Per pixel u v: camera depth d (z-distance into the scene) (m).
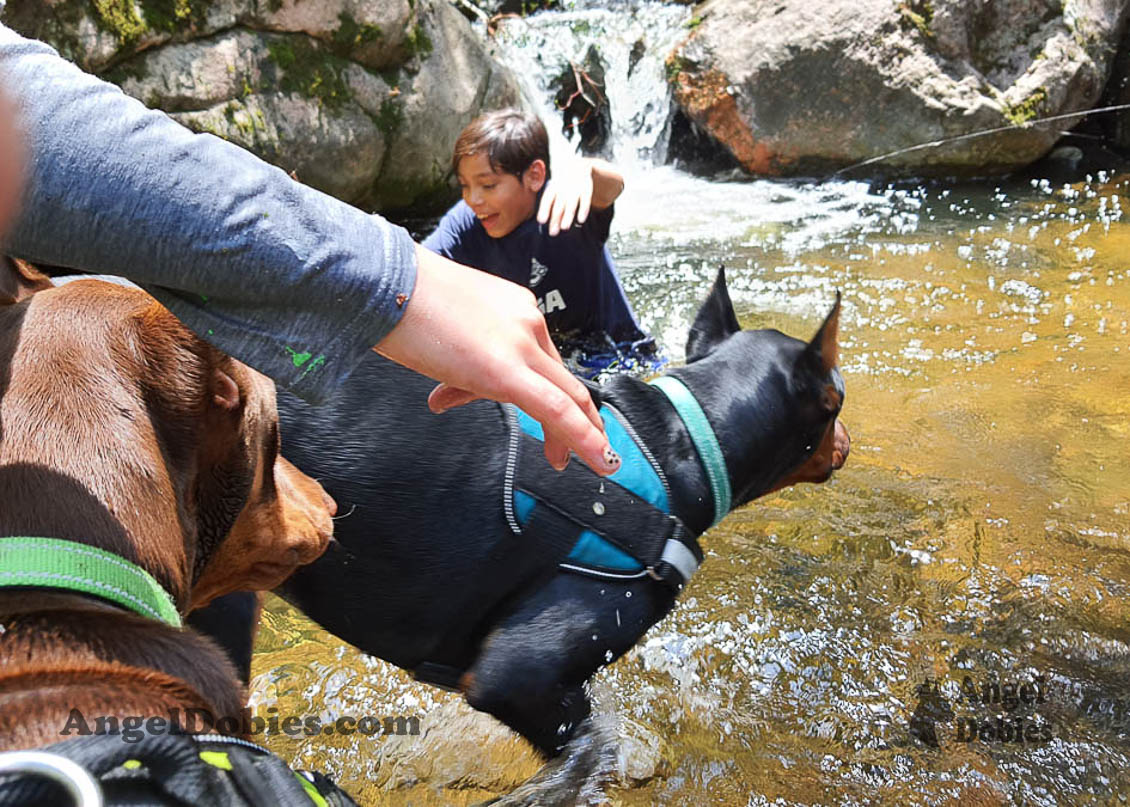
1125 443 3.73
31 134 0.99
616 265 5.43
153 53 5.09
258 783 0.95
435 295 1.11
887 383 4.20
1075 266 5.36
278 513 1.50
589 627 2.32
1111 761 2.47
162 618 1.08
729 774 2.47
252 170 1.07
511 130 3.69
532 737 2.37
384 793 2.46
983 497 3.46
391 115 5.89
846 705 2.66
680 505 2.47
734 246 5.76
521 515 2.30
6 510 1.02
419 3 6.08
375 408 2.31
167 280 1.05
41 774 0.80
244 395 1.30
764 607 2.99
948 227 6.04
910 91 6.80
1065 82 6.86
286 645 2.90
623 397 2.55
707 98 7.24
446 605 2.36
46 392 1.12
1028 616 2.93
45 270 1.65
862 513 3.41
